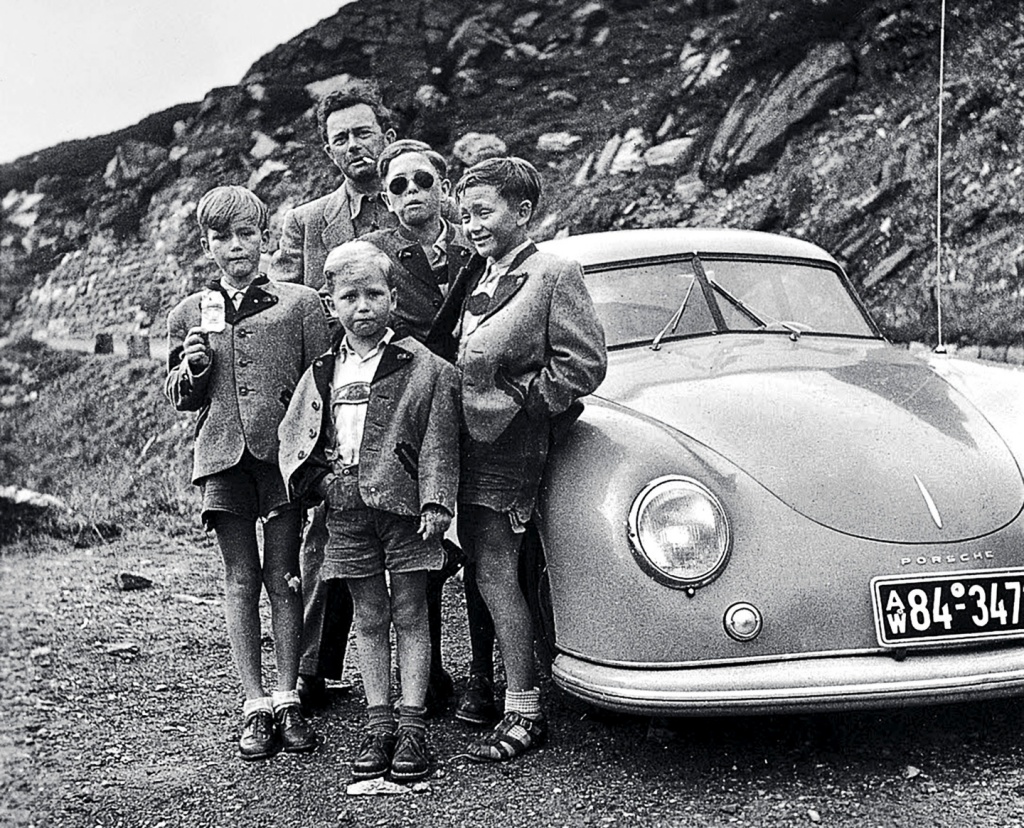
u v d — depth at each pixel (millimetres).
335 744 3248
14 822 2703
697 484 2807
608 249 4004
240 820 2707
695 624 2699
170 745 3258
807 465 2889
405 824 2648
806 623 2703
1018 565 2805
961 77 10742
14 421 9406
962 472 2930
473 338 3002
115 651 4203
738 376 3346
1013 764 2809
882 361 3668
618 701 2729
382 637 3066
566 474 2984
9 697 3668
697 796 2715
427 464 2920
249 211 3283
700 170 11664
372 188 3924
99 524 6625
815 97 11289
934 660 2709
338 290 2971
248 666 3238
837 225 10094
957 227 9523
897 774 2785
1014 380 3531
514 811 2688
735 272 4031
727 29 13484
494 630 3328
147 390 10023
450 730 3320
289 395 3238
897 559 2748
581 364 2939
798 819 2551
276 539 3262
